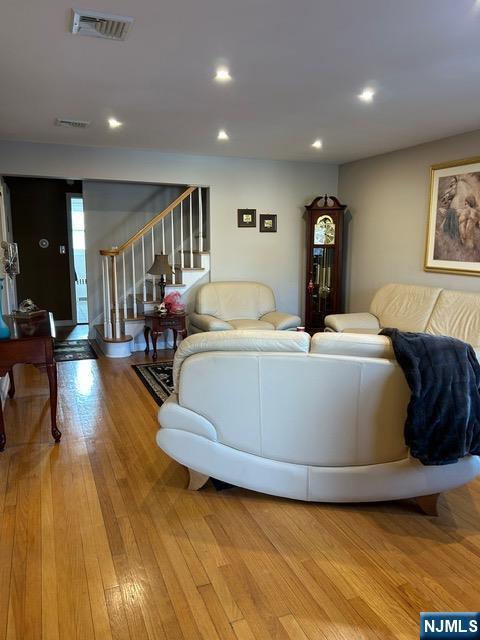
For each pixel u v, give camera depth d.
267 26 2.27
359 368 2.16
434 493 2.25
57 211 7.29
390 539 2.12
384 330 2.32
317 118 3.97
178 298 5.50
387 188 5.55
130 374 4.73
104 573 1.88
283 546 2.06
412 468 2.21
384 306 5.17
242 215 6.01
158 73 2.90
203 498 2.45
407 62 2.73
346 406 2.21
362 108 3.67
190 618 1.66
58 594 1.77
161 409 2.38
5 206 6.21
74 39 2.42
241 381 2.26
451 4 2.05
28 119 4.01
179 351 2.35
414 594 1.78
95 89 3.22
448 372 2.04
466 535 2.15
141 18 2.19
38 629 1.61
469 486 2.60
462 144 4.52
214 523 2.23
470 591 1.80
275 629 1.61
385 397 2.17
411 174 5.18
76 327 7.33
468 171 4.44
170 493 2.49
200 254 5.89
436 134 4.57
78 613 1.68
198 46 2.50
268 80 3.03
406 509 2.36
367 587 1.82
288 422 2.27
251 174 5.98
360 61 2.72
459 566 1.94
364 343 2.20
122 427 3.39
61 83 3.08
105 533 2.14
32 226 7.17
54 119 4.01
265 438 2.31
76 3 2.05
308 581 1.85
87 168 5.22
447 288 4.78
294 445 2.29
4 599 1.74
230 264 6.04
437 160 4.83
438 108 3.68
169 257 6.57
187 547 2.05
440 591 1.80
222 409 2.31
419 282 5.16
